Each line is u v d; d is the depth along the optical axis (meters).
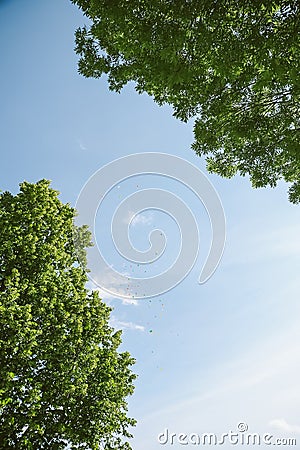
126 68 9.45
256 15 7.41
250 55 7.86
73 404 13.97
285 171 12.55
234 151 11.98
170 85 8.27
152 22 7.59
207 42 7.55
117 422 14.96
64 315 14.41
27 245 14.90
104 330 16.19
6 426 12.95
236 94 9.64
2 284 14.44
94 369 15.12
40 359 13.66
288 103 10.31
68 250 16.86
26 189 16.52
